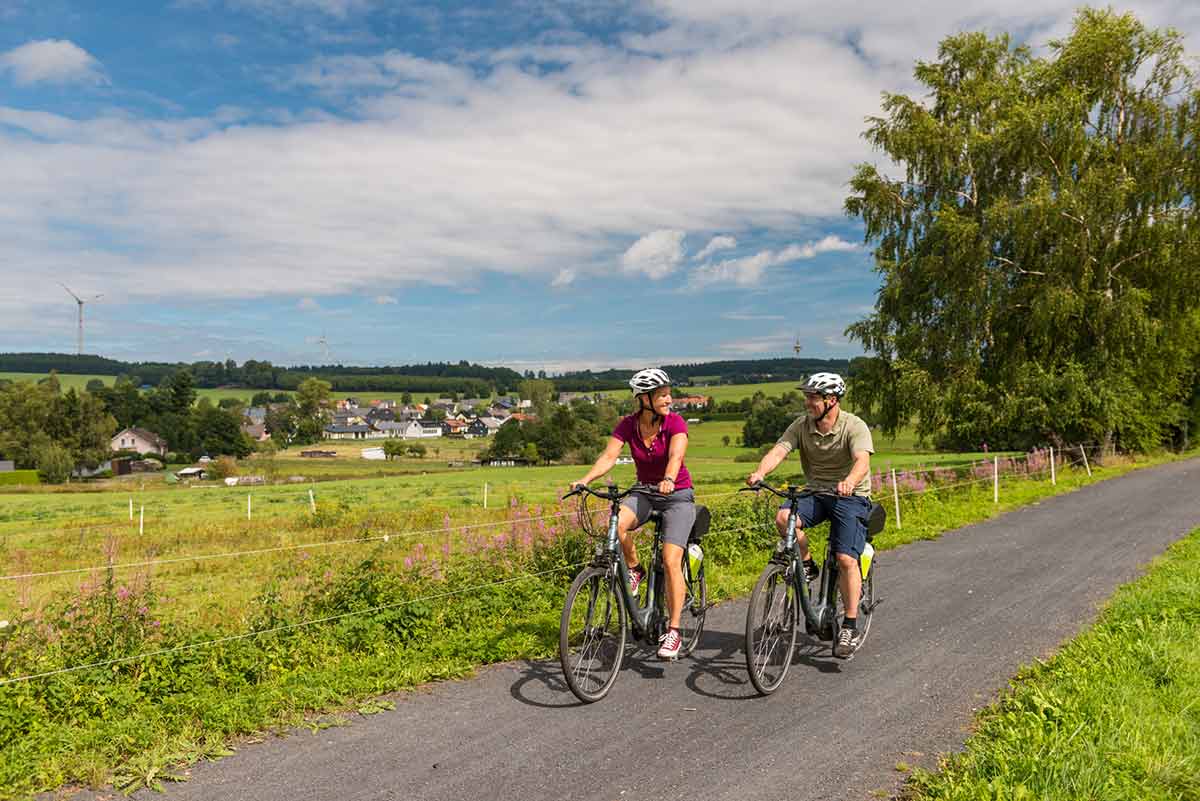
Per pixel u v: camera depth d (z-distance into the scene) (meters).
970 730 4.76
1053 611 7.51
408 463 119.50
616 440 5.61
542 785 4.07
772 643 5.47
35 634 5.66
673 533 5.44
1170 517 13.91
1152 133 28.09
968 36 30.03
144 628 6.10
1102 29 27.70
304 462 122.19
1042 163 28.17
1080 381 26.23
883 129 30.20
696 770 4.24
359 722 4.97
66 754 4.44
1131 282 27.50
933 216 29.36
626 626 5.66
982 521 14.16
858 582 5.87
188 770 4.31
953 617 7.42
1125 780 3.88
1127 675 5.32
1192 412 37.03
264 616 6.85
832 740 4.62
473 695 5.42
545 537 8.98
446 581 7.79
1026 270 27.81
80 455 104.12
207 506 35.78
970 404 27.70
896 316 30.39
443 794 3.98
